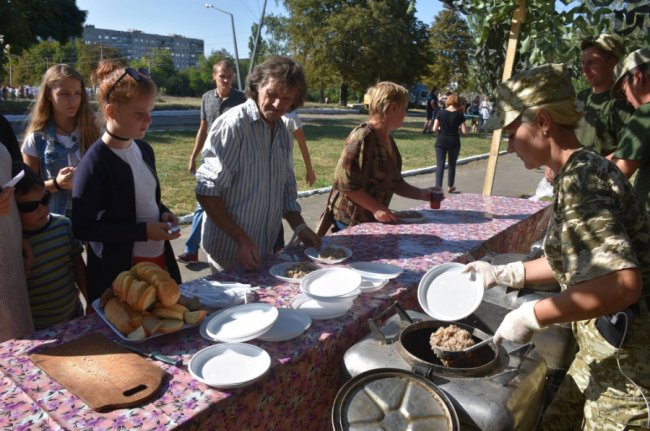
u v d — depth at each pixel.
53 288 2.34
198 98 56.59
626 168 2.71
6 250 2.00
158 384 1.42
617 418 1.72
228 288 2.11
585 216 1.40
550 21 4.43
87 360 1.53
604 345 1.71
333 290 2.06
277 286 2.21
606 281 1.35
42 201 2.25
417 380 1.61
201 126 5.47
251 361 1.58
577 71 4.54
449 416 1.49
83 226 2.10
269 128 2.61
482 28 4.75
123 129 2.15
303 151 6.33
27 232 2.27
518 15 4.52
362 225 3.27
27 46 29.12
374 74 42.31
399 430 1.46
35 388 1.40
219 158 2.47
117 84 2.06
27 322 2.11
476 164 13.39
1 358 1.55
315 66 41.88
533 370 1.73
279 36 44.78
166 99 48.47
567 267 1.43
